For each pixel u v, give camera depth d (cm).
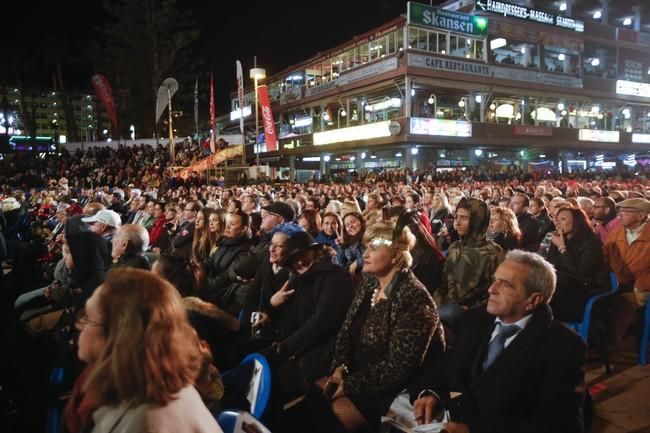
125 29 3728
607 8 3984
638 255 466
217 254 484
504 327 242
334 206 652
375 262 274
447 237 686
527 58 3344
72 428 144
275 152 4131
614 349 482
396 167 3250
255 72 2169
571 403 216
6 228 1030
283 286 351
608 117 3956
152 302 137
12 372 411
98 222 509
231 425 199
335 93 3366
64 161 2611
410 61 2797
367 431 254
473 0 3184
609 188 1403
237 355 288
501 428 220
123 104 3938
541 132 3416
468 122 3072
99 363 134
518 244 525
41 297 507
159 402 128
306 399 279
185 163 2544
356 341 290
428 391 259
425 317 261
